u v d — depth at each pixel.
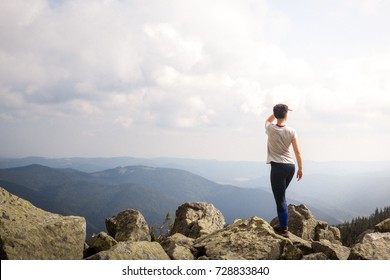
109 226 9.09
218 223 10.36
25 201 7.12
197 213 10.30
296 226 9.33
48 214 7.06
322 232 9.59
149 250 6.77
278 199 7.34
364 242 6.79
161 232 10.00
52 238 6.68
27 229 6.57
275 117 7.35
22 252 6.41
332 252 7.12
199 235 9.30
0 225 6.51
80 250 6.90
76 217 7.07
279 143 7.20
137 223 8.88
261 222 7.54
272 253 6.94
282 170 7.20
